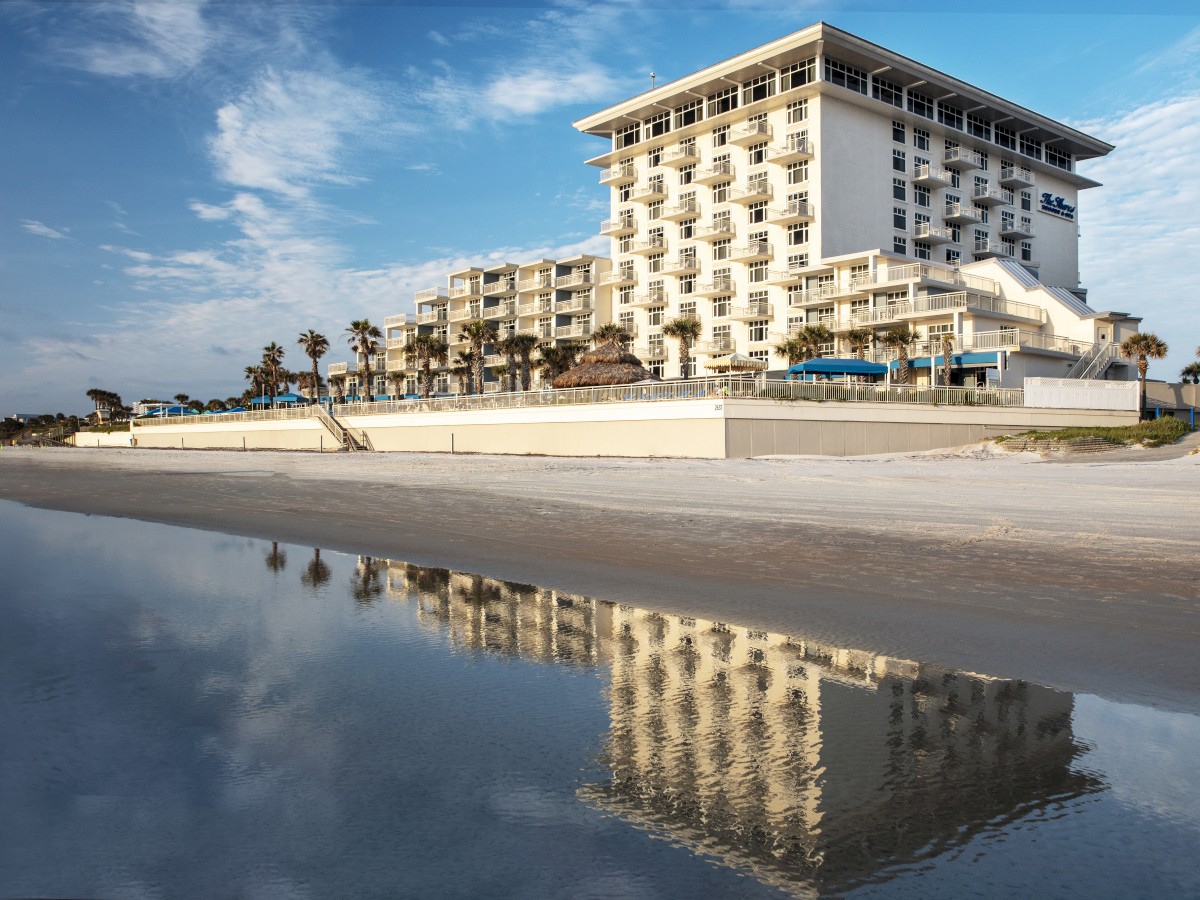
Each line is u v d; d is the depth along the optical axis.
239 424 78.56
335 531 17.14
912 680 6.52
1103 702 5.92
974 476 26.83
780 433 39.09
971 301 57.12
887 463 34.03
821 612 8.93
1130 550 12.43
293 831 4.11
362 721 5.73
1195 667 6.75
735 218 74.38
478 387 79.50
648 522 16.89
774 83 70.62
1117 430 45.28
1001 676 6.57
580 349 80.75
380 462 43.88
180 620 9.11
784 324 69.94
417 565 12.73
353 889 3.53
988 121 81.50
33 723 5.79
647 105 78.50
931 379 56.34
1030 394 49.03
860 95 68.69
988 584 10.17
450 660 7.33
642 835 3.99
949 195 77.31
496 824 4.14
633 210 83.75
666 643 7.79
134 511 22.47
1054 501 19.28
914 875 3.56
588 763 4.90
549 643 7.88
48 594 10.76
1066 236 90.50
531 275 97.38
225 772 4.88
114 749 5.28
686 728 5.49
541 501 21.78
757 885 3.49
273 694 6.39
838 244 68.38
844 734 5.33
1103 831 3.95
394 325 113.06
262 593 10.71
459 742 5.29
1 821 4.29
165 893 3.55
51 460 65.69
